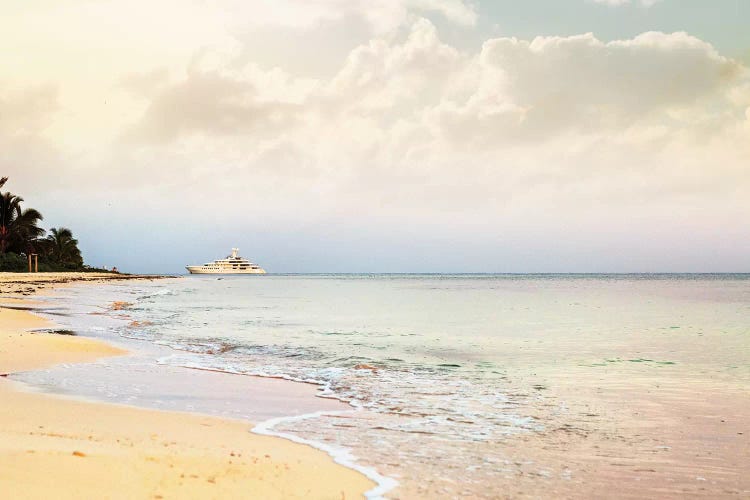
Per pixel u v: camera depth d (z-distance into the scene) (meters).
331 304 58.97
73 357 18.20
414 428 10.47
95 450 7.35
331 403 12.72
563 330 31.75
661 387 14.76
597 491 7.32
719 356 20.94
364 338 27.17
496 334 29.53
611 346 24.31
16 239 102.94
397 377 16.38
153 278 188.38
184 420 10.51
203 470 7.00
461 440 9.65
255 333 28.88
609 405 12.58
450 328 32.97
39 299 51.22
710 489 7.43
